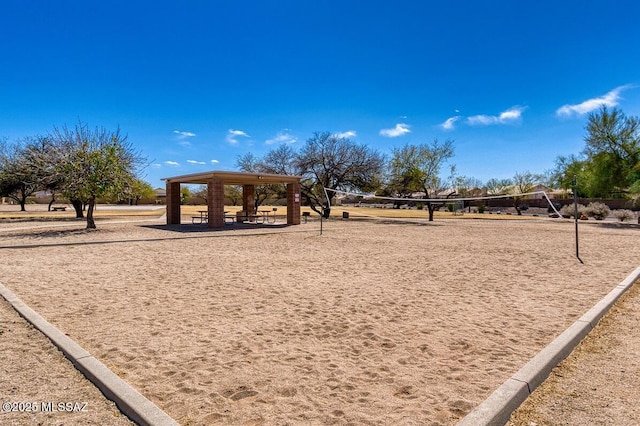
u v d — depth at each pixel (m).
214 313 5.36
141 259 10.16
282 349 4.07
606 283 7.36
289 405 2.93
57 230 18.48
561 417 2.80
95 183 17.67
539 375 3.35
